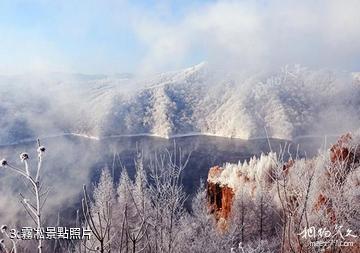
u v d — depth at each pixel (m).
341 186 8.46
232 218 36.31
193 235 18.08
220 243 19.45
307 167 8.91
